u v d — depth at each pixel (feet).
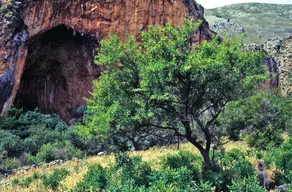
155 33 33.68
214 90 32.91
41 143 77.56
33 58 102.63
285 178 35.96
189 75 30.58
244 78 32.19
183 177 29.09
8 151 71.10
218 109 35.83
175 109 33.40
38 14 93.30
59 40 103.30
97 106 33.06
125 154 39.68
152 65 29.30
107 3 102.22
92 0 100.53
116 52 33.14
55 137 82.23
